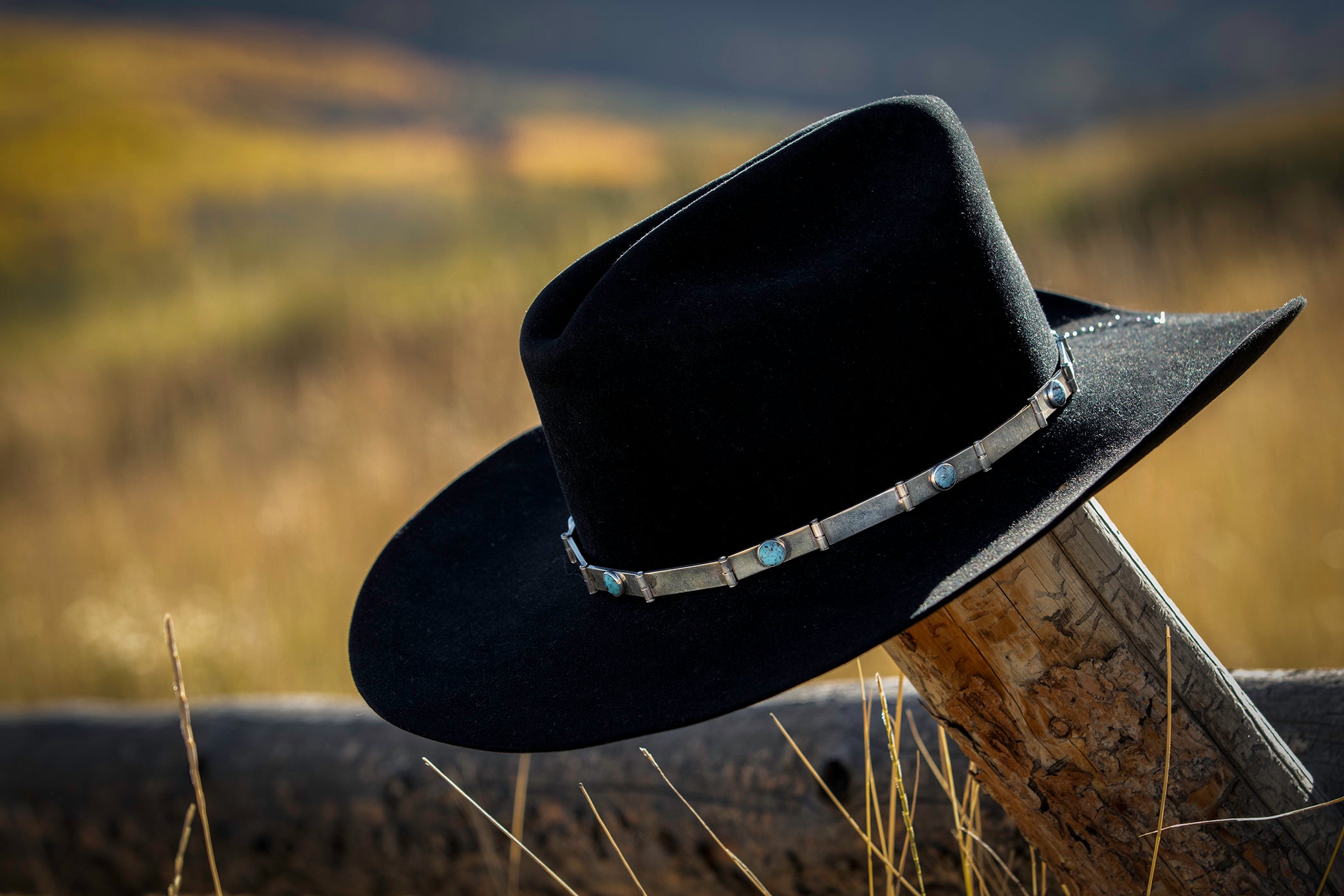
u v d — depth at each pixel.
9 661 3.93
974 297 0.90
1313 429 3.27
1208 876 0.94
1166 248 5.65
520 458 1.36
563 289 1.04
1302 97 11.49
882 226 0.90
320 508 4.39
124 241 19.53
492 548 1.21
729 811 1.48
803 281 0.88
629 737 0.82
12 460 7.00
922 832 1.35
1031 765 0.94
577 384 0.93
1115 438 0.87
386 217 17.69
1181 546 2.84
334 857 1.79
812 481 0.89
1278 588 2.70
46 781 2.02
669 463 0.92
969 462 0.88
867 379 0.88
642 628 0.94
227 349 9.71
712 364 0.89
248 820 1.85
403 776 1.72
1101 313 1.25
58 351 12.87
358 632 1.12
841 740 1.43
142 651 3.71
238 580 4.02
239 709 1.99
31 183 24.05
